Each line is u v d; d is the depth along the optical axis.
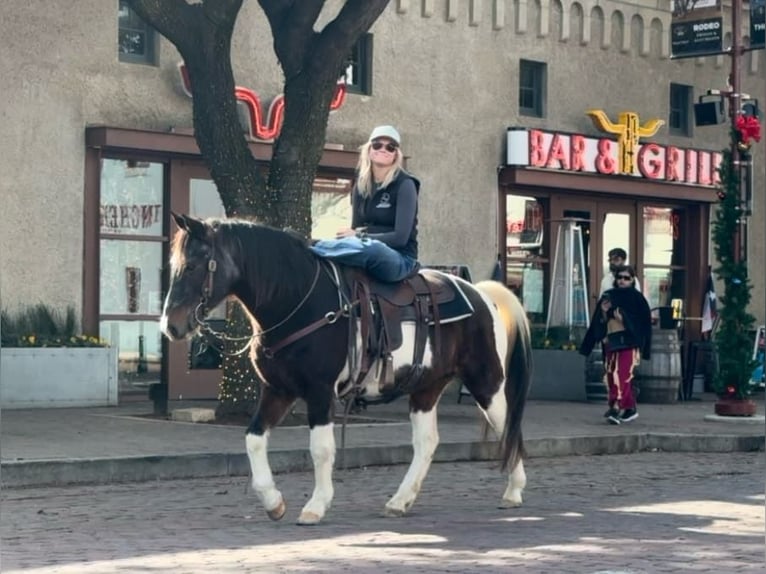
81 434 14.56
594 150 23.69
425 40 22.17
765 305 26.48
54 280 18.36
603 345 18.00
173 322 9.55
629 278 17.92
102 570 8.35
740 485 13.15
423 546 9.31
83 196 18.62
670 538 9.73
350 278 10.19
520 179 22.84
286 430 15.38
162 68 19.36
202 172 19.91
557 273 23.70
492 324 11.04
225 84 15.72
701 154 25.33
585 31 24.17
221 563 8.62
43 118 18.28
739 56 19.42
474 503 11.62
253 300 9.81
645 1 25.02
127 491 12.11
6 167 17.95
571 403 21.11
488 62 22.92
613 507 11.45
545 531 10.04
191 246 9.64
